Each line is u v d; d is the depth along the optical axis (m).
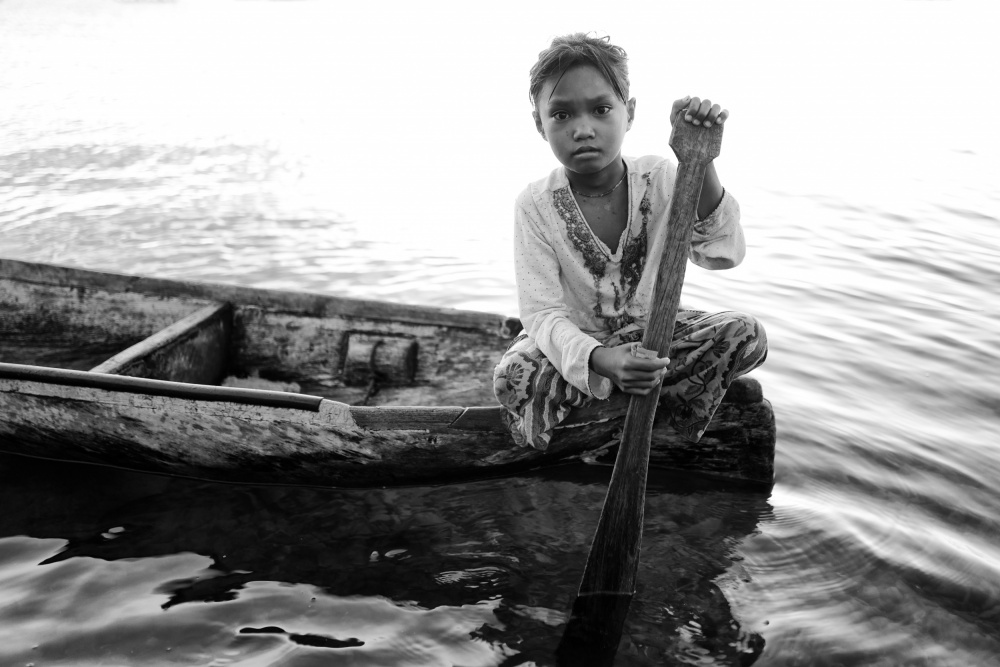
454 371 3.64
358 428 2.79
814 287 5.37
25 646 2.08
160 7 23.70
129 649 2.08
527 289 2.47
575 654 2.10
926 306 5.03
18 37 16.88
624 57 2.26
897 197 7.87
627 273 2.43
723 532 2.64
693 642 2.15
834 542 2.60
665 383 2.53
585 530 2.65
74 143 8.98
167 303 3.91
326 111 11.45
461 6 26.45
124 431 2.97
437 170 8.58
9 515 2.74
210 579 2.39
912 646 2.16
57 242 5.91
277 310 3.81
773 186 8.24
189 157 8.65
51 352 4.00
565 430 2.67
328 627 2.18
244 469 2.97
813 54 18.02
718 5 26.56
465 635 2.16
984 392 3.85
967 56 18.05
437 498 2.85
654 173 2.39
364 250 5.98
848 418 3.53
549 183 2.45
